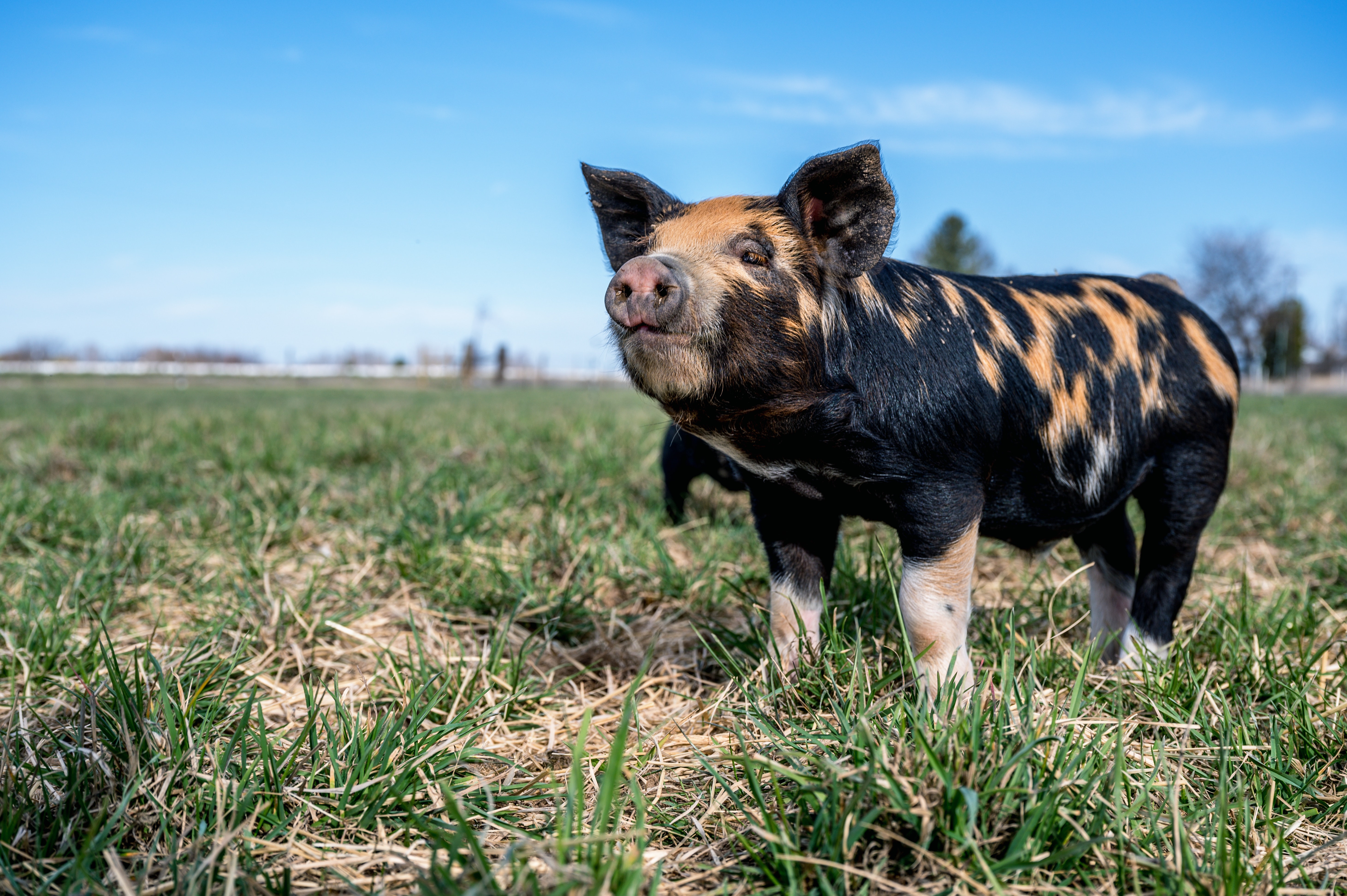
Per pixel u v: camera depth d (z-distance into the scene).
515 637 4.23
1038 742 2.36
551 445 9.97
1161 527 3.88
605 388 42.69
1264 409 22.19
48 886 2.11
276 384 45.06
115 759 2.66
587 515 6.04
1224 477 3.94
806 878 2.20
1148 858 2.24
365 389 38.53
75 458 8.97
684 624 4.34
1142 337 3.76
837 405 2.94
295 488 6.82
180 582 4.88
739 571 4.93
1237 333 60.69
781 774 2.53
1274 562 5.54
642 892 2.23
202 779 2.61
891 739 2.53
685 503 6.57
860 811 2.23
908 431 3.04
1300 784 2.68
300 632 4.09
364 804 2.55
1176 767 2.82
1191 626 4.13
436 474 7.24
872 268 2.89
